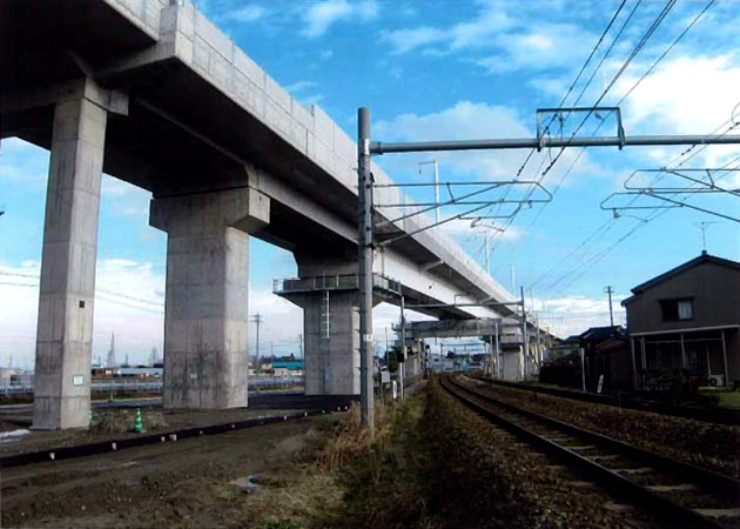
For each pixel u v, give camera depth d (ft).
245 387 134.72
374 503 35.45
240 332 134.51
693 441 56.34
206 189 134.72
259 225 137.59
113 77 93.91
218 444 64.85
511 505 32.04
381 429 63.62
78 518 30.68
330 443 54.65
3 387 197.47
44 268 87.40
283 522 30.71
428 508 34.01
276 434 74.79
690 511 28.58
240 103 104.99
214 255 132.46
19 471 46.73
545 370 226.58
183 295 133.39
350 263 200.23
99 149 94.38
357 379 194.59
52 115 98.02
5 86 95.55
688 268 136.05
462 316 337.93
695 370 130.31
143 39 89.25
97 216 92.68
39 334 85.66
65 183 89.61
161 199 138.31
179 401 129.59
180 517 31.01
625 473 41.93
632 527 27.94
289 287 199.93
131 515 31.19
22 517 30.89
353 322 197.16
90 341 88.28
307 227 171.22
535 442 59.47
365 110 65.41
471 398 148.66
